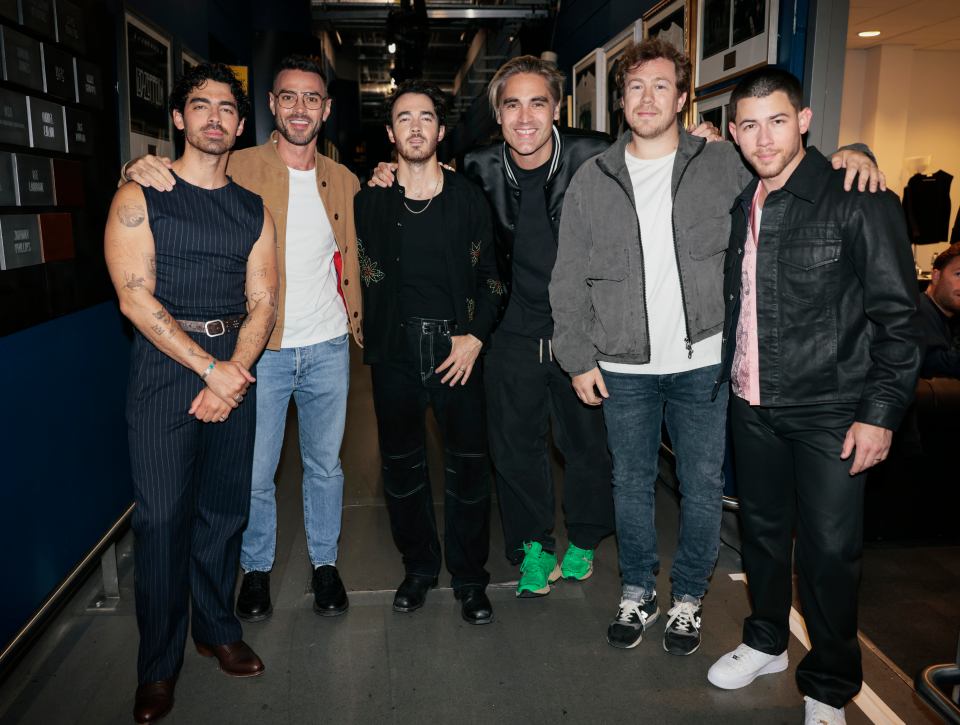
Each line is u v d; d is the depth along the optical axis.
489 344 2.28
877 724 1.86
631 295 2.01
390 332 2.20
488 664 2.12
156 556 1.84
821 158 1.70
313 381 2.27
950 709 1.26
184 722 1.88
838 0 2.39
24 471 2.06
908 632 2.32
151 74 3.12
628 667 2.11
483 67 9.98
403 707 1.93
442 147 17.27
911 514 2.93
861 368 1.68
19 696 1.99
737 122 1.68
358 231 2.18
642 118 1.88
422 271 2.16
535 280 2.32
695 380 2.01
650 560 2.22
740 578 2.64
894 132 7.64
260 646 2.21
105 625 2.34
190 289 1.82
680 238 1.95
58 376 2.29
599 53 4.39
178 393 1.83
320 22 8.23
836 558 1.73
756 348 1.81
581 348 2.10
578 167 2.22
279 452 2.31
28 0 2.05
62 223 2.29
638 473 2.15
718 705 1.94
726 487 3.01
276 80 2.08
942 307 2.92
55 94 2.22
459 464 2.29
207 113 1.75
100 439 2.62
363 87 17.58
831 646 1.77
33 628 2.01
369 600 2.48
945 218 7.41
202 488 1.99
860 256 1.62
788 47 2.46
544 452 2.48
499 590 2.55
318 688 2.01
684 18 3.22
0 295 1.91
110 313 2.72
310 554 2.42
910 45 7.40
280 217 2.14
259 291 1.95
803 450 1.77
